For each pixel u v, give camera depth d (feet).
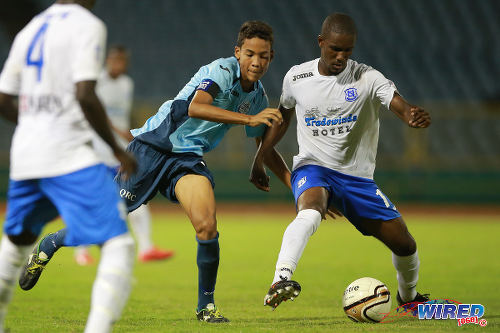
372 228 54.08
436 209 196.44
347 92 52.29
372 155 54.75
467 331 44.16
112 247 33.65
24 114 34.24
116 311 33.45
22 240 36.94
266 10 254.88
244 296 68.13
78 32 33.14
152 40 247.29
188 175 52.13
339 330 44.21
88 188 33.17
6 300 37.78
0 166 201.67
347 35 49.62
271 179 204.03
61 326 47.09
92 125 32.63
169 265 97.60
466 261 98.89
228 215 183.62
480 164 200.34
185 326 46.73
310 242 128.47
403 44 242.17
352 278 81.71
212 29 250.98
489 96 230.27
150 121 55.83
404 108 49.67
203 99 49.96
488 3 251.19
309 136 54.39
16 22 245.65
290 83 54.39
